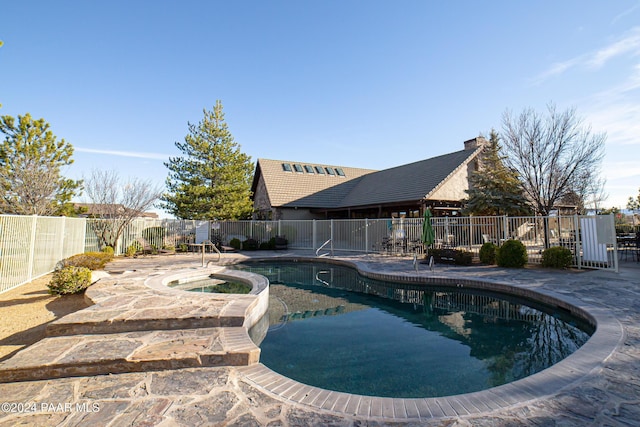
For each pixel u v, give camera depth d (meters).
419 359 4.61
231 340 4.32
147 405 2.93
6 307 6.45
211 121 21.97
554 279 8.46
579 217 10.24
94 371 3.62
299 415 2.73
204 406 2.90
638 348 3.82
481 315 6.91
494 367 4.30
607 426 2.42
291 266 14.45
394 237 15.69
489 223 13.27
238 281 9.69
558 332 5.66
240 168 23.05
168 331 4.74
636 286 7.47
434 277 9.21
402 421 2.60
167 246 18.27
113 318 4.85
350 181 26.86
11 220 8.01
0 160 14.62
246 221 21.89
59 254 11.32
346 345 5.21
